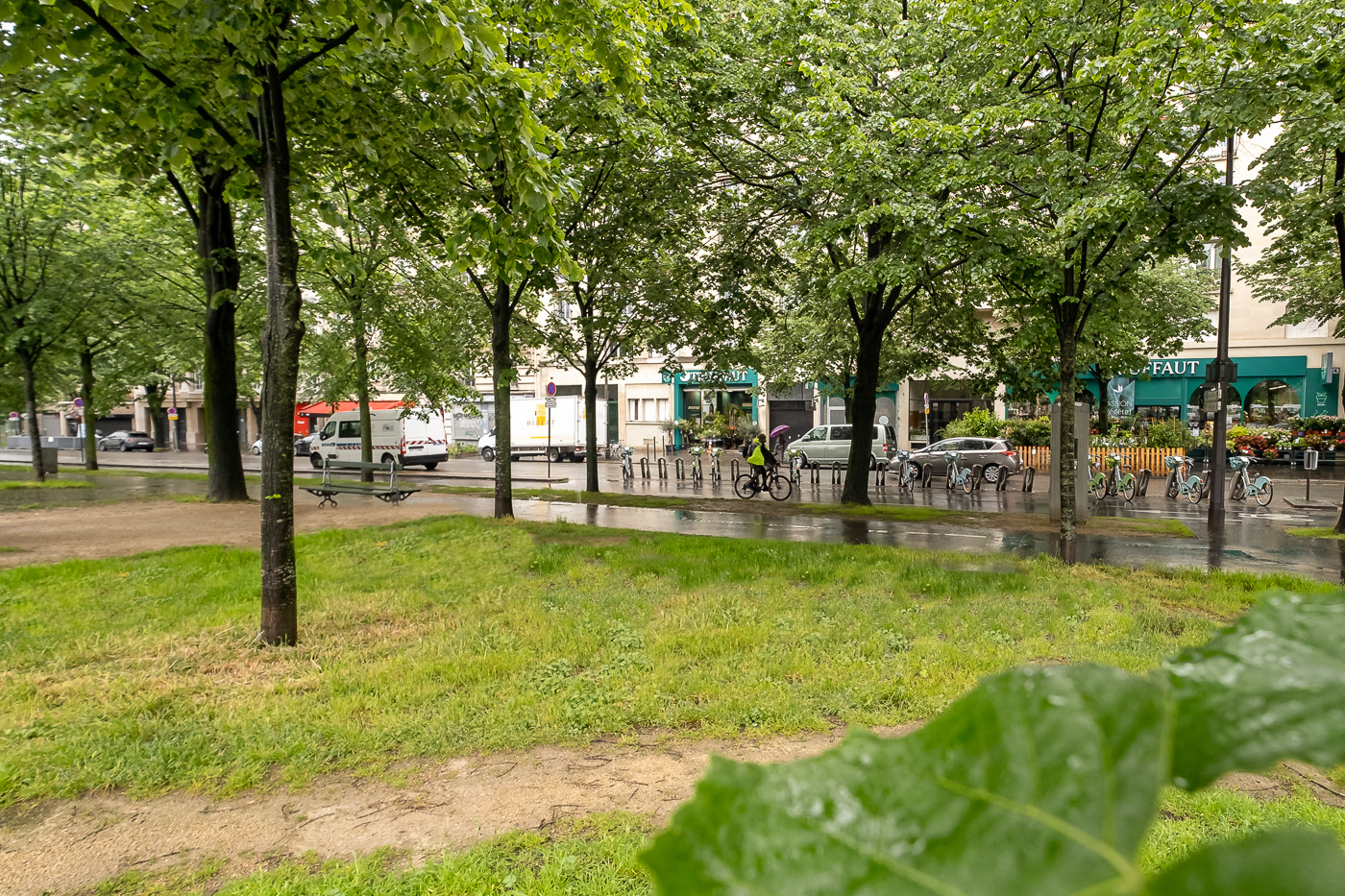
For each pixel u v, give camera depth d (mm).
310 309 21297
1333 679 241
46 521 13812
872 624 6535
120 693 5035
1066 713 259
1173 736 240
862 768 277
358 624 6762
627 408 43312
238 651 5992
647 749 4328
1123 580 8398
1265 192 8562
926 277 12812
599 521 14914
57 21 5359
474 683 5316
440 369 20578
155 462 36656
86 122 7453
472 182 9891
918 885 226
